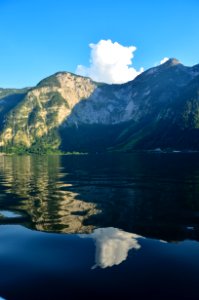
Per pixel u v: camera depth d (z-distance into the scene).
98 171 89.06
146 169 90.25
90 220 29.59
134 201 39.28
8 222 29.50
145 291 15.88
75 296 15.57
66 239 23.98
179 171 80.62
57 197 43.81
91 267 18.70
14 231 26.39
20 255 20.83
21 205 38.00
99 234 25.08
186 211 32.97
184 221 28.69
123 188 51.53
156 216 30.80
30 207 36.62
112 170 91.00
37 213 33.19
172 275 17.48
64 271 18.28
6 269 18.69
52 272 18.17
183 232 25.25
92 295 15.62
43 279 17.34
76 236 24.70
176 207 35.09
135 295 15.55
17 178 74.19
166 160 139.62
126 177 68.88
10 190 52.12
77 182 62.16
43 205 37.81
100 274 17.77
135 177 68.31
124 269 18.38
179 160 136.12
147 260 19.58
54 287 16.47
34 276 17.72
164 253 20.70
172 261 19.36
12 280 17.31
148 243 22.69
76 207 36.16
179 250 21.22
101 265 18.94
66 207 36.28
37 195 46.09
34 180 68.31
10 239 24.20
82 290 16.11
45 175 81.50
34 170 104.62
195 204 36.66
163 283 16.64
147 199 40.59
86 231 26.00
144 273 17.78
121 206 36.16
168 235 24.55
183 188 49.84
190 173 74.12
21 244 22.97
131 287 16.28
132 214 31.84
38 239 24.09
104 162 142.00
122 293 15.76
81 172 87.31
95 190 50.09
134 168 96.19
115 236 24.48
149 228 26.52
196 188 49.53
